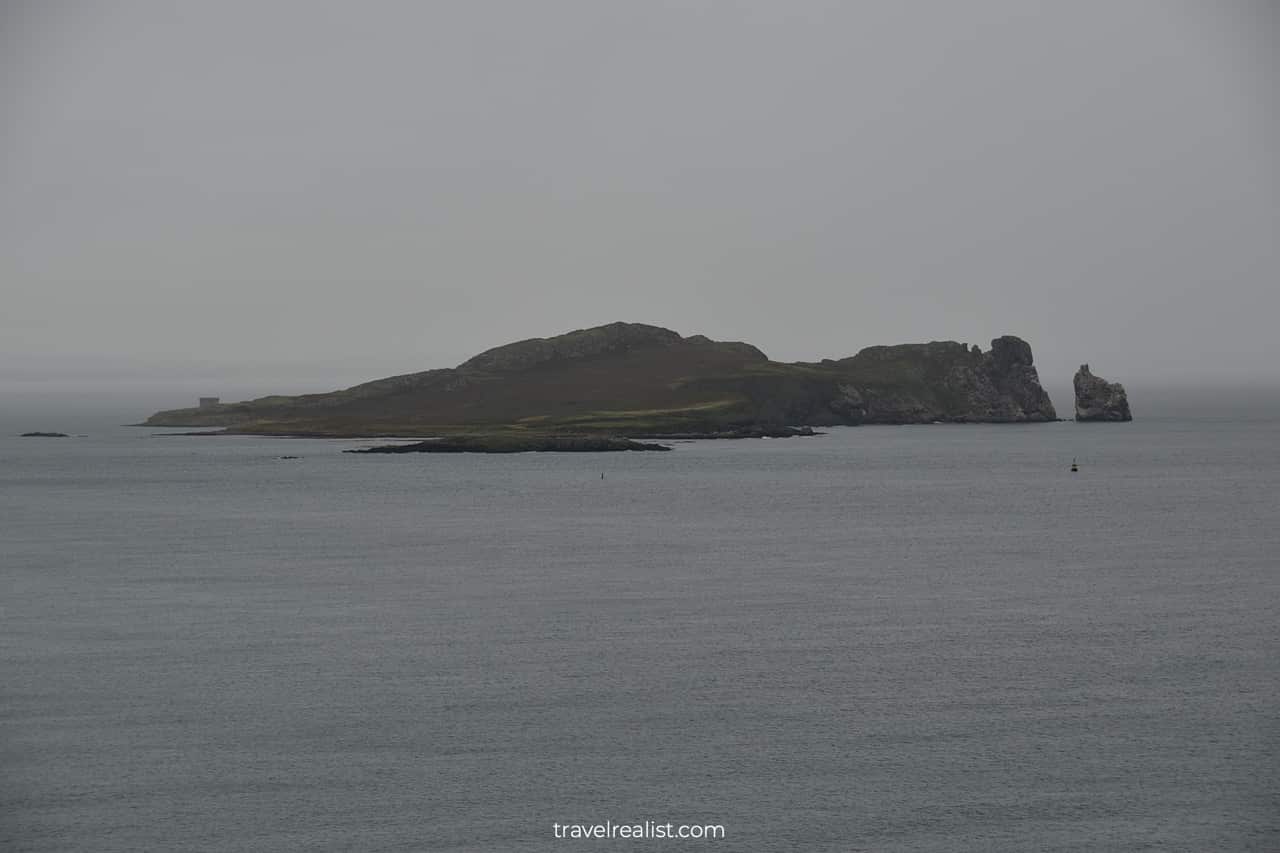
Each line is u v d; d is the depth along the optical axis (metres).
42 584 89.19
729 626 70.94
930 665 61.12
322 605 79.06
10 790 44.53
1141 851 40.09
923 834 41.38
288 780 45.53
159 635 69.25
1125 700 54.88
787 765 47.00
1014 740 49.59
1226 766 46.75
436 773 46.25
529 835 41.22
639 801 43.75
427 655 63.84
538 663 61.97
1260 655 63.34
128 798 43.88
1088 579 89.75
